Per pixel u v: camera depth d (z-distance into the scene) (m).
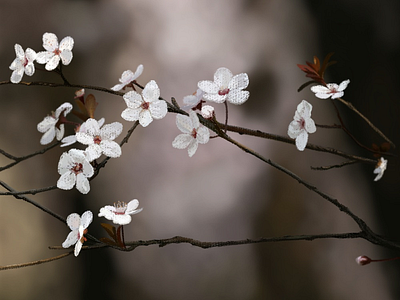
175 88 2.28
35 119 2.32
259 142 2.28
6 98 2.32
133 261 2.27
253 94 2.31
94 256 2.32
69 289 2.32
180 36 2.32
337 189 2.28
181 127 0.88
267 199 2.26
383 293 2.24
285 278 2.23
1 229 2.28
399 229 2.30
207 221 2.22
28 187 2.31
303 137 0.89
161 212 2.22
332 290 2.24
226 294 2.21
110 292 2.28
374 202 2.32
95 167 0.88
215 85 0.88
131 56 2.31
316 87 0.93
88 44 2.32
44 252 2.33
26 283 2.29
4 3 2.33
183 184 2.24
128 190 2.26
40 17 2.34
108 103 2.28
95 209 2.29
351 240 2.28
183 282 2.23
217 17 2.34
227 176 2.24
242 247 2.24
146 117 0.88
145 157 2.25
